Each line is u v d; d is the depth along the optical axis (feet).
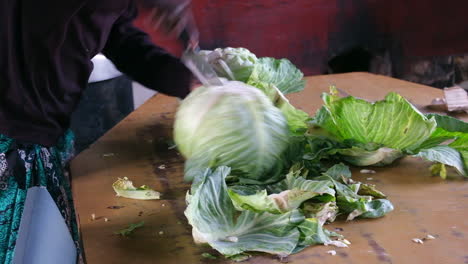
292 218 3.09
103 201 3.68
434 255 2.94
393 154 3.98
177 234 3.23
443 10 8.82
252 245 2.95
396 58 9.19
